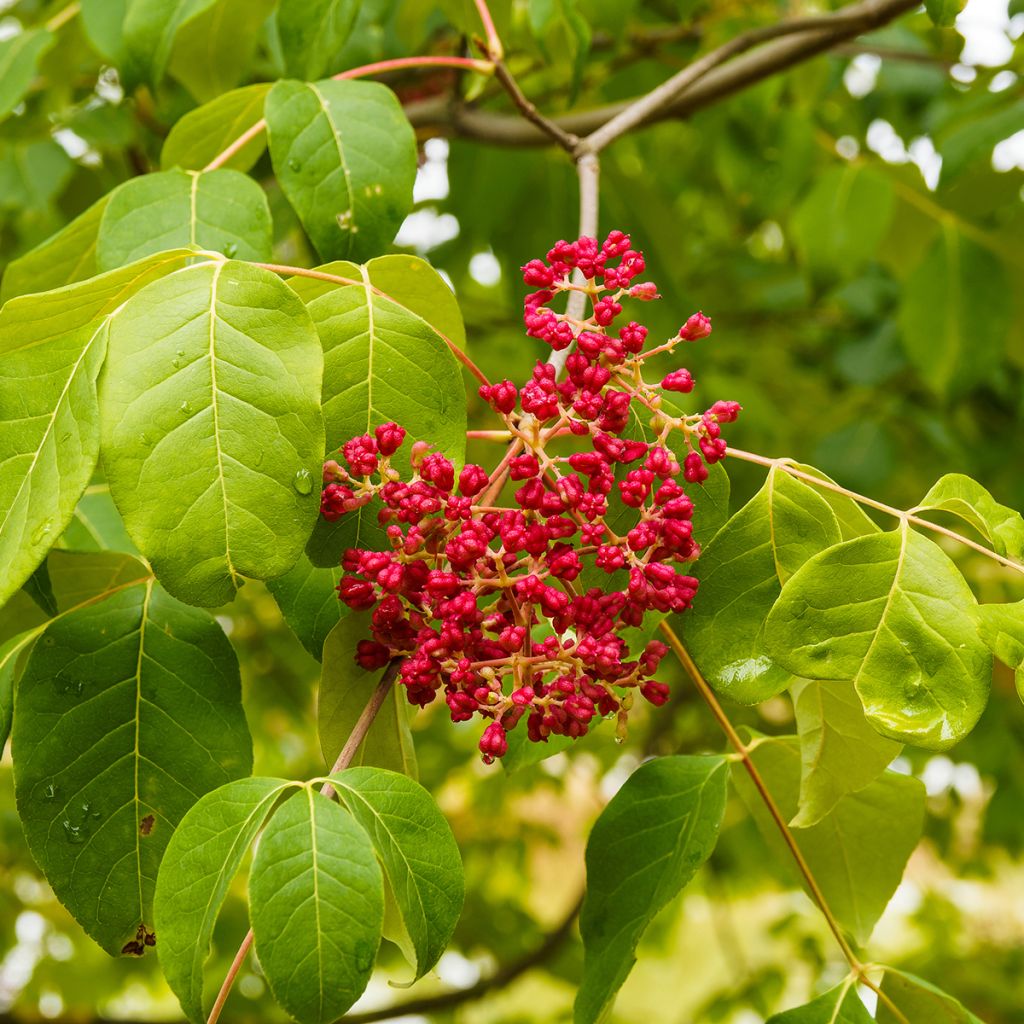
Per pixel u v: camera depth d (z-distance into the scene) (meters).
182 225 0.95
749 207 1.58
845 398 1.78
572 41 1.07
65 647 0.90
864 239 1.37
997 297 1.45
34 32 1.12
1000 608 0.86
